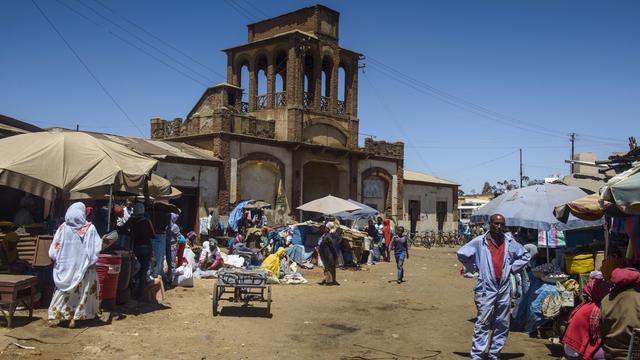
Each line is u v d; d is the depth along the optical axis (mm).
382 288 15992
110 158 10531
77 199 12883
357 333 9734
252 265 17812
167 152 23422
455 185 42188
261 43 30828
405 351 8570
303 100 29750
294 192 29094
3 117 15305
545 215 10273
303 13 31109
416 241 36625
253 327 9789
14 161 9820
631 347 5332
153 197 14633
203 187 24625
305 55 31109
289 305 12359
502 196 11430
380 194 35031
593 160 16781
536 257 11633
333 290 15234
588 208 8469
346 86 32750
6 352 7121
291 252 21719
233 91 29047
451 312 12180
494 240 7793
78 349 7547
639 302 5520
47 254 9484
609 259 7219
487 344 7629
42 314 9266
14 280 8336
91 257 8625
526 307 10109
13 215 12648
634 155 11555
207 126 26375
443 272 20750
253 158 27016
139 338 8375
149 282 11695
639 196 6023
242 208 24562
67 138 10586
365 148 33406
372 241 24281
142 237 11219
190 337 8703
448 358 8211
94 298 8867
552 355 8453
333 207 22531
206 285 14609
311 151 30156
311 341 8977
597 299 6211
